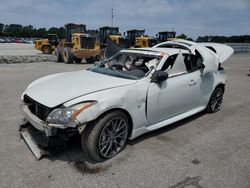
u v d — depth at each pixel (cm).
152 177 292
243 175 302
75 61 1645
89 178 286
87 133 306
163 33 2286
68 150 345
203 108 497
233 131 438
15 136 383
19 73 988
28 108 341
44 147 318
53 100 308
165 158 335
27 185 270
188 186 277
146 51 435
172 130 433
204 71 462
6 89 690
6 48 3453
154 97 370
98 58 1689
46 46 2525
